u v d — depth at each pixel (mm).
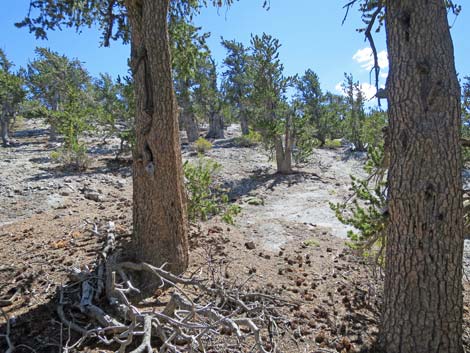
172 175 4488
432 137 3021
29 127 30766
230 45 27641
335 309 4191
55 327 3354
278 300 4133
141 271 4344
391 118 3287
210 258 4891
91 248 5285
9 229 6477
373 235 4664
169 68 4461
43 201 8625
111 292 3588
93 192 9703
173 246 4504
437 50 3039
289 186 13930
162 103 4383
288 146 16016
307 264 5672
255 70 16266
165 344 2562
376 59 3746
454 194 3066
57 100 24844
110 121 15336
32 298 3881
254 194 12617
